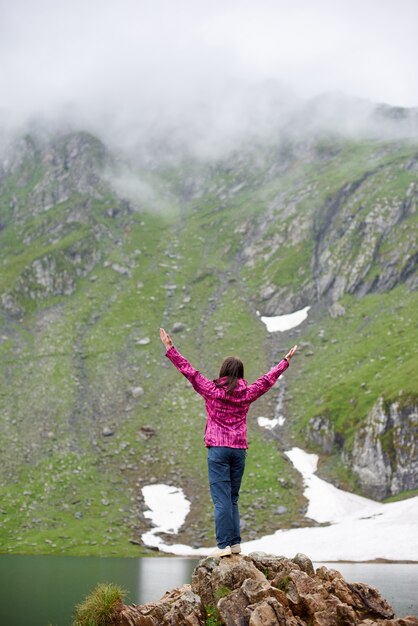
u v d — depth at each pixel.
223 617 15.39
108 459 155.00
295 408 174.25
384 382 163.25
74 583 63.06
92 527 124.25
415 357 170.38
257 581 15.91
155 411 177.88
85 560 96.69
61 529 122.75
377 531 110.00
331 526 117.94
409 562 91.69
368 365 179.12
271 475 143.88
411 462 136.62
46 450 156.62
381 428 145.50
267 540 112.44
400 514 118.50
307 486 139.88
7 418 170.25
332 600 15.75
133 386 192.38
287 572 16.92
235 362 15.18
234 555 16.44
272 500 133.62
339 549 102.00
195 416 173.12
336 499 133.50
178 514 130.62
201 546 114.12
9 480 142.88
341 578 17.20
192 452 156.12
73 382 193.12
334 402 165.38
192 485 142.75
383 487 136.62
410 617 15.56
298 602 15.83
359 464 142.50
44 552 109.44
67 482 142.75
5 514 128.50
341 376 180.50
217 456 14.87
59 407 178.25
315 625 15.29
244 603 15.59
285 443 159.62
